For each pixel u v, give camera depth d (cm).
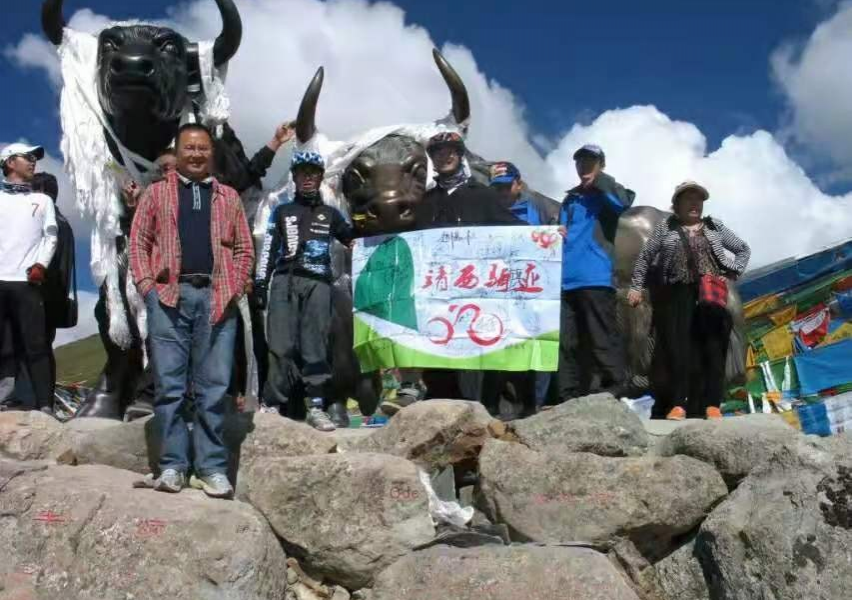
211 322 474
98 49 649
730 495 468
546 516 478
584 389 656
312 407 591
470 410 521
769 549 429
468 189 630
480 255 605
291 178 697
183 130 490
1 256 650
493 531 477
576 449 503
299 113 729
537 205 812
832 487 433
